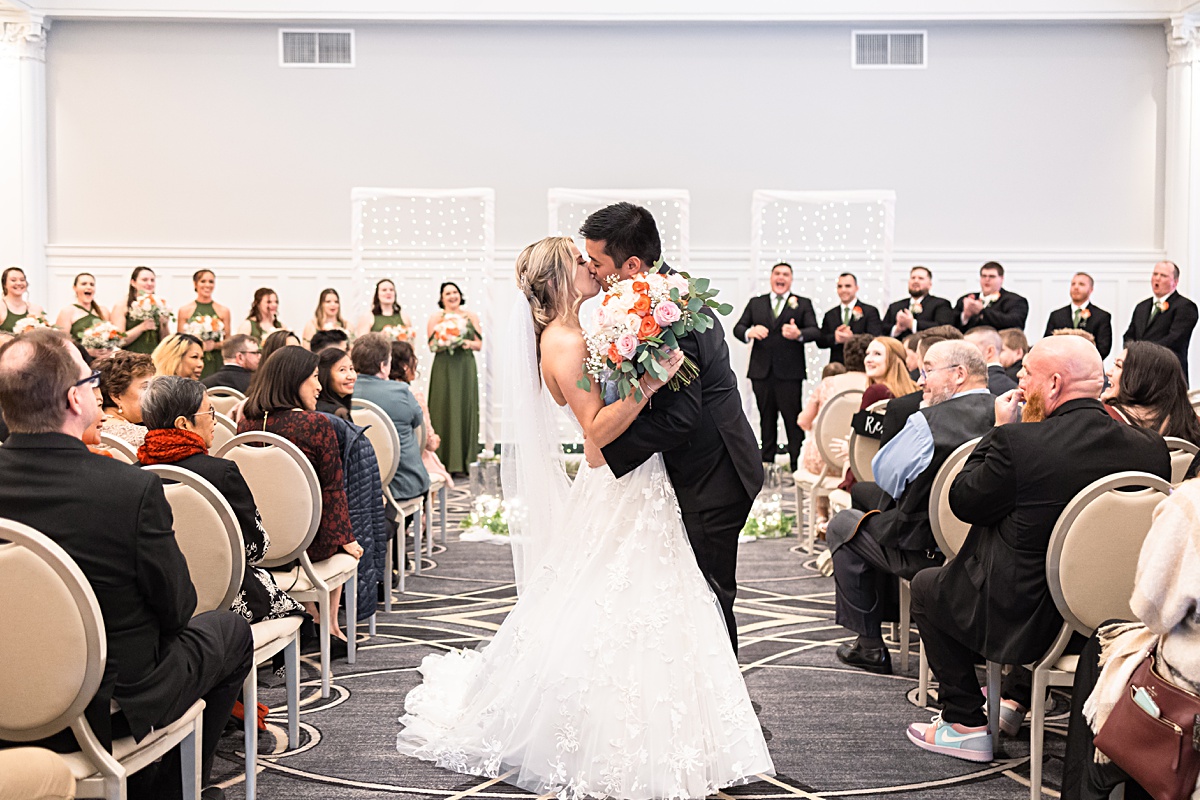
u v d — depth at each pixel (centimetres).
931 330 469
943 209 1052
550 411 322
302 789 280
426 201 1063
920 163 1051
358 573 408
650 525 287
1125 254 1045
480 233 1067
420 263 1066
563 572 298
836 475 575
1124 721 212
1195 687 205
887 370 499
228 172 1058
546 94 1057
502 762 290
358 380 508
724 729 278
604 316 269
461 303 928
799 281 1061
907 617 379
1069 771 239
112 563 209
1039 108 1043
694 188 1060
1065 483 263
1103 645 235
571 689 279
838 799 275
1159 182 1042
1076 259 1048
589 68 1055
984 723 302
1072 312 903
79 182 1052
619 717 273
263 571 303
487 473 745
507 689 295
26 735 202
